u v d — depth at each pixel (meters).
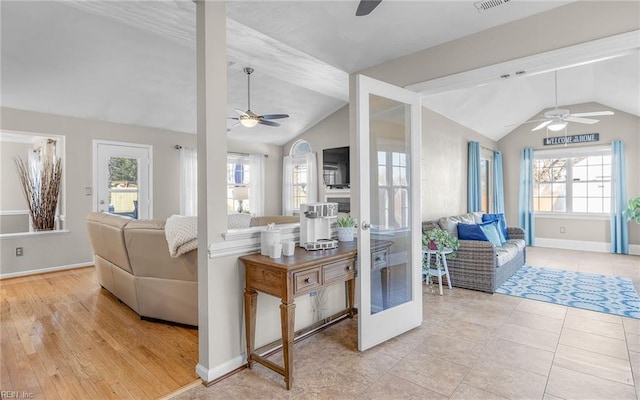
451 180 5.55
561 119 4.59
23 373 2.10
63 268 4.74
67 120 4.73
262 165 7.13
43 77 3.88
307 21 2.62
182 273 2.75
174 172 5.84
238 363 2.19
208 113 2.03
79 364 2.22
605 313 3.11
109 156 5.13
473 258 3.88
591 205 6.50
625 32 2.15
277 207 7.48
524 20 2.54
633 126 5.90
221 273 2.11
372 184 2.71
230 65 4.29
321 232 2.59
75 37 3.41
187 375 2.10
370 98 2.63
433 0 2.32
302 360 2.30
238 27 2.76
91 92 4.35
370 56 3.23
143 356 2.33
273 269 1.99
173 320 2.84
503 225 5.36
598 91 5.62
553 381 2.00
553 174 6.93
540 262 5.40
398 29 2.73
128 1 2.67
